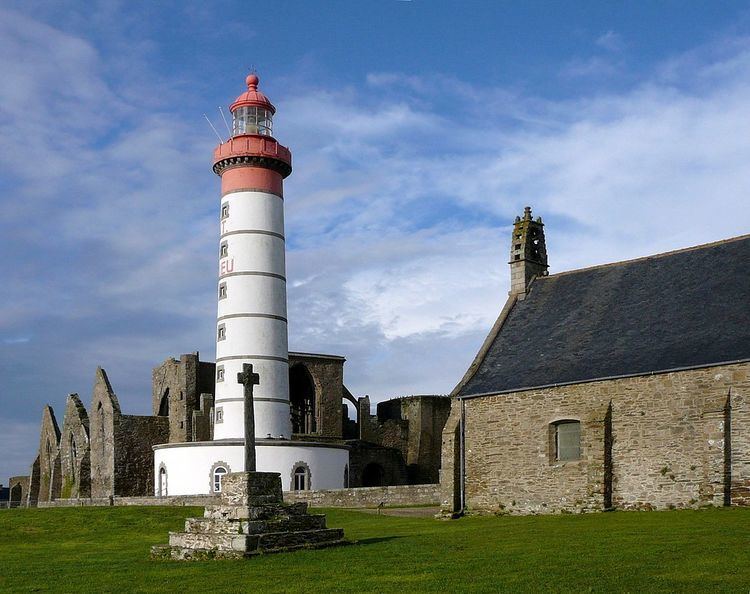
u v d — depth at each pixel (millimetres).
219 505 25703
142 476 64812
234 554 24141
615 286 39250
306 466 55875
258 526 24891
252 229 58312
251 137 59000
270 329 57688
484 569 21125
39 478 79688
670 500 32250
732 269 35781
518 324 41000
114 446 64188
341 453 58375
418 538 28031
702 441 31766
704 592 17656
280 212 59656
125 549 30156
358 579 20312
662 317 35844
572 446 35219
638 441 33344
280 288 58750
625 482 33500
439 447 72312
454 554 23844
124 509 42125
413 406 72125
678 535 25375
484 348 40312
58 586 21250
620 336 36250
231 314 57562
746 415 30953
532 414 36281
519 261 42844
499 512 36594
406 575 20656
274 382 57281
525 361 38312
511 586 18891
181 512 40719
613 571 20219
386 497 44031
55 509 42750
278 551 24719
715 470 31203
